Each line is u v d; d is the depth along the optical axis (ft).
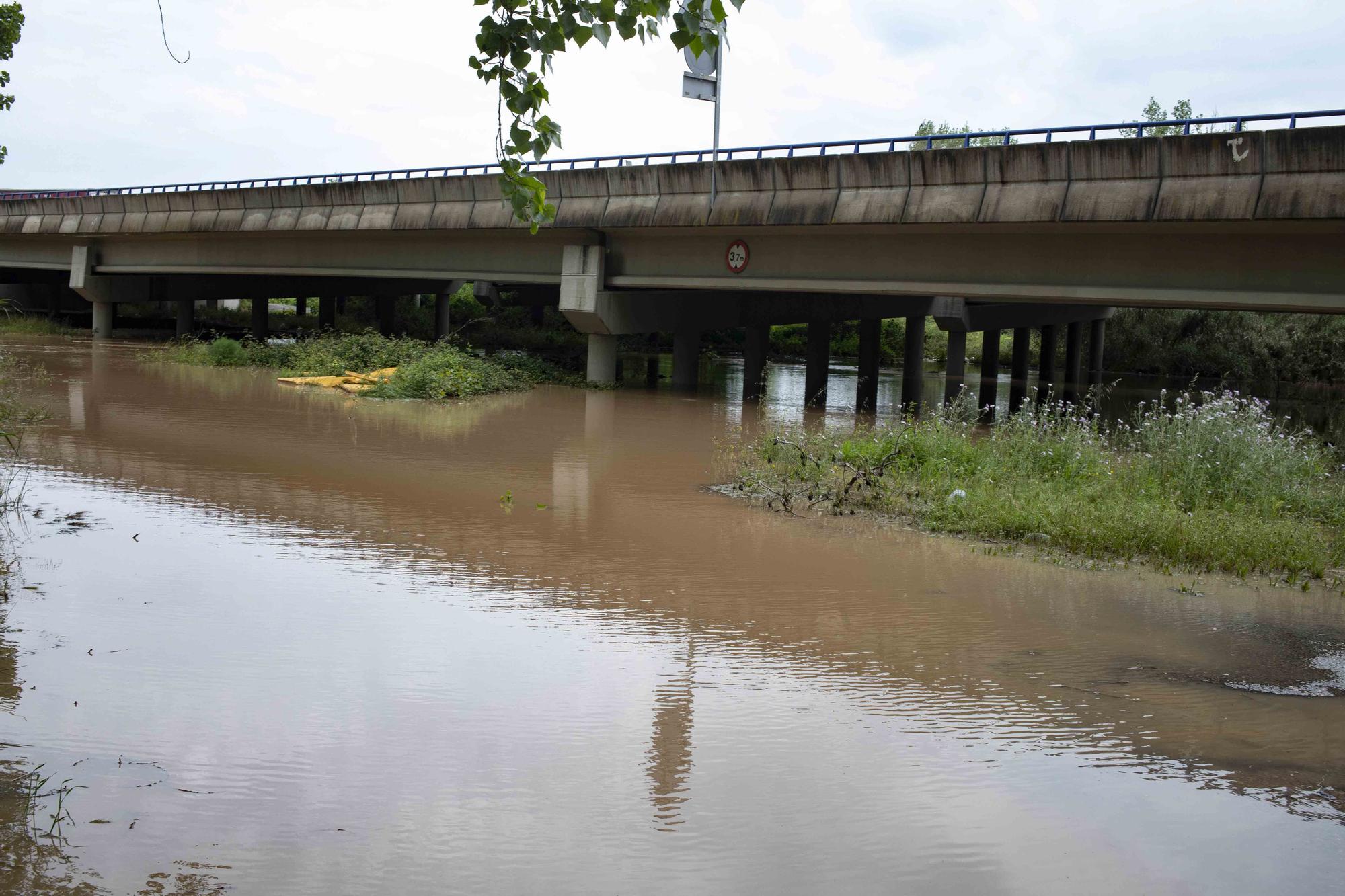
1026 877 14.24
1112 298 72.79
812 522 39.68
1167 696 21.88
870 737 19.07
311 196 121.90
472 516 38.42
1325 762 18.58
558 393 99.19
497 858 14.25
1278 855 15.10
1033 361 225.76
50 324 166.40
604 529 37.04
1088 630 26.55
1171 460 46.44
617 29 15.55
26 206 158.92
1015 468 48.03
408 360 106.93
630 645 23.94
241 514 36.60
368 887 13.39
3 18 116.26
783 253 90.33
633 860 14.32
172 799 15.57
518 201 16.12
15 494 38.01
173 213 138.92
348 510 38.29
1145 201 65.51
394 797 15.93
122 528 33.58
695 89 88.12
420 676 21.25
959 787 17.03
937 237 81.05
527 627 24.98
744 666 22.82
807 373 122.62
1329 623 28.02
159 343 147.54
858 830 15.43
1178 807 16.57
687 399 99.81
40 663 20.98
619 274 102.63
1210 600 30.19
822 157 81.66
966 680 22.48
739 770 17.40
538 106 15.92
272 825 14.93
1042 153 69.87
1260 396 144.46
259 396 80.89
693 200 90.38
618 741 18.38
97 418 61.26
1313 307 64.39
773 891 13.64
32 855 13.79
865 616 27.20
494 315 217.77
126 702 19.19
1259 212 61.16
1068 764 18.15
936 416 53.47
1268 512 41.75
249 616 24.84
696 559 33.04
